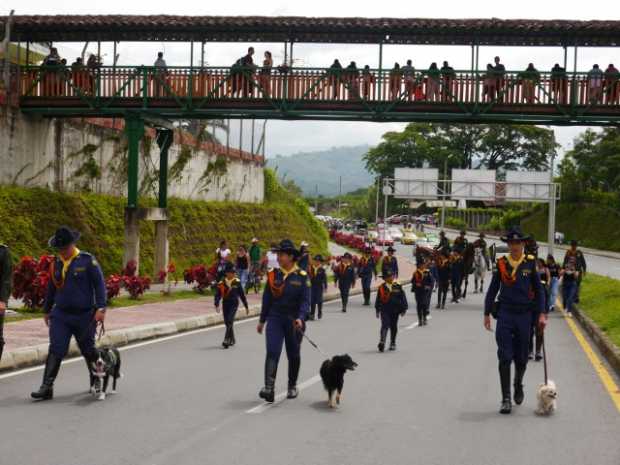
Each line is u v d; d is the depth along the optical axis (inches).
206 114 1113.4
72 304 379.2
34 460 269.6
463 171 2032.5
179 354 557.6
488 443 306.3
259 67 1098.1
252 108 1111.6
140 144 1398.9
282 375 468.8
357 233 4207.7
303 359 542.6
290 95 1108.5
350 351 593.6
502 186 2025.1
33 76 1109.1
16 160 1082.7
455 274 1119.6
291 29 1106.1
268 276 389.1
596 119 1099.3
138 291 921.5
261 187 2111.2
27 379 436.1
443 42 1149.1
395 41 1143.6
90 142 1266.0
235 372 476.7
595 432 328.2
